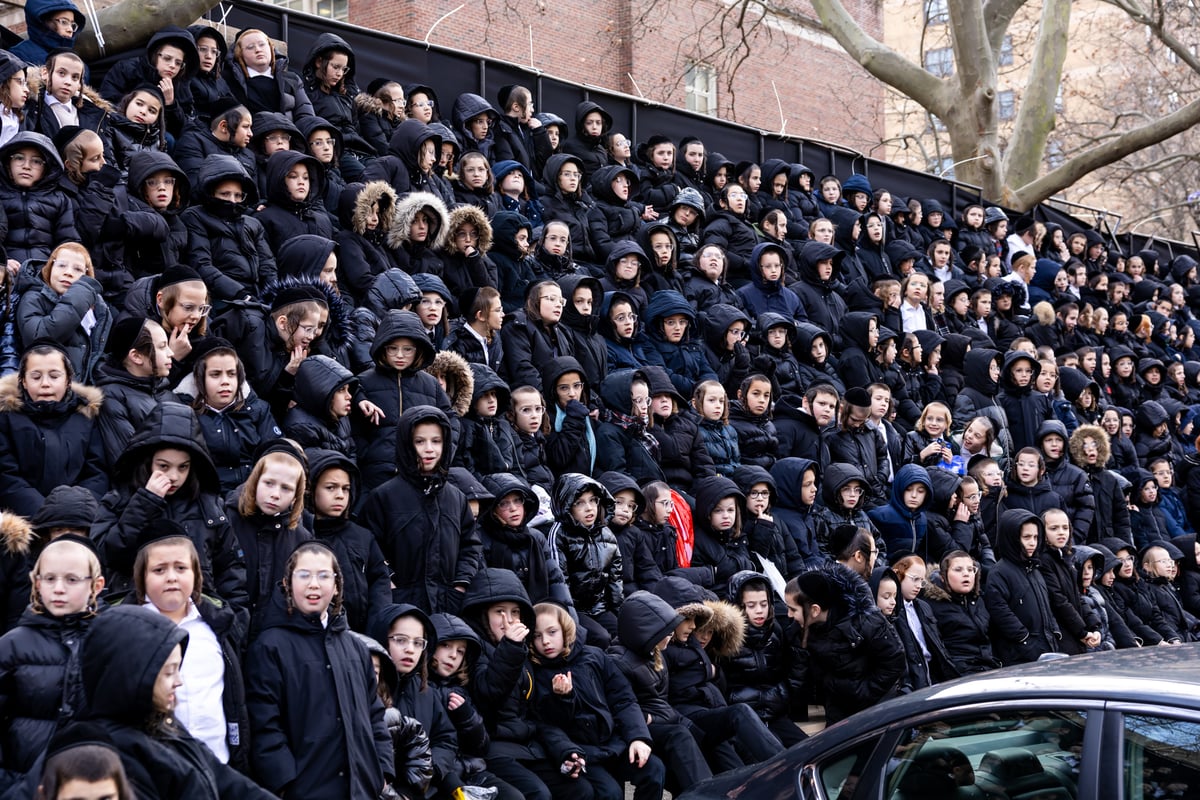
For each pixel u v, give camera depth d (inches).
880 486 411.5
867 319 464.8
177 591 185.9
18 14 402.3
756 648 301.7
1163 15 892.6
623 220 476.4
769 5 937.5
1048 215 860.6
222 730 186.7
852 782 157.5
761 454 390.6
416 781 214.7
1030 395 494.9
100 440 235.1
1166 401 609.6
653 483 324.2
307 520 234.4
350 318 317.7
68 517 207.0
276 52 445.1
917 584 332.2
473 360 343.0
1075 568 393.4
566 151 510.3
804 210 576.4
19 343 253.8
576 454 341.7
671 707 276.1
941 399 501.0
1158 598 450.0
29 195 277.4
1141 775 133.0
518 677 243.4
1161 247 921.5
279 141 361.4
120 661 157.1
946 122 862.5
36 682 176.7
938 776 149.6
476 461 308.2
